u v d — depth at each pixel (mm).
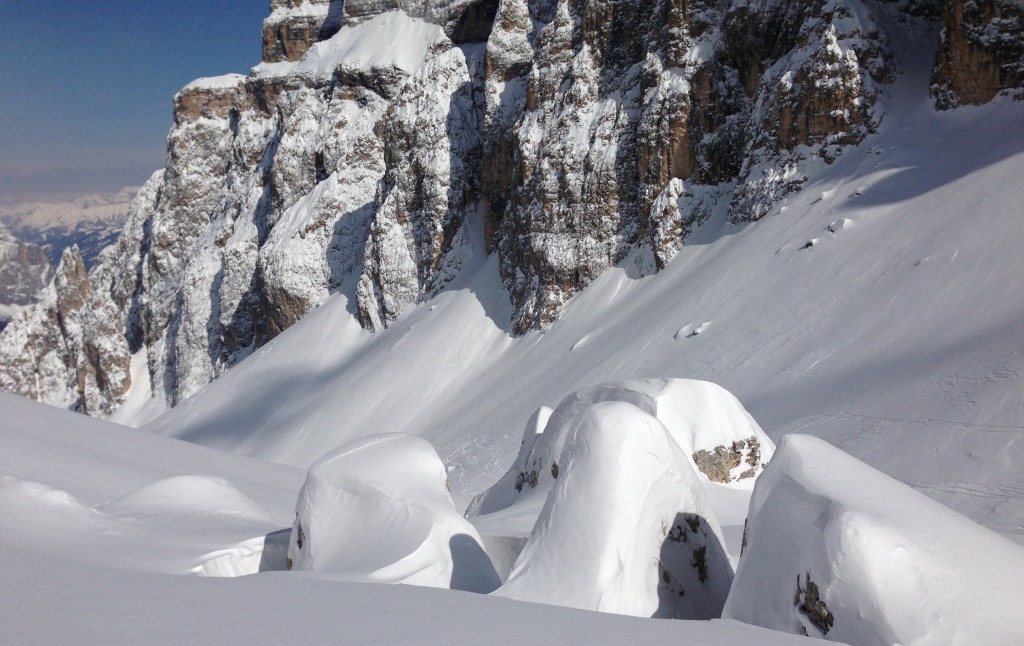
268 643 5301
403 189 91062
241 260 113375
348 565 10898
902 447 28719
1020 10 43375
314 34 129875
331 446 76250
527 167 73812
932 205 41781
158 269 132750
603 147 67438
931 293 37156
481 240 87250
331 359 92500
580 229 68125
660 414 20766
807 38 53156
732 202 57000
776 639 6359
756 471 21125
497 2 108375
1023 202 36938
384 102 107375
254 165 126250
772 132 54688
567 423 21734
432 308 84562
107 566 11109
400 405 75000
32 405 25906
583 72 70375
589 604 8836
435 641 5516
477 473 50375
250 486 22859
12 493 13500
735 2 59094
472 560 10547
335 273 101875
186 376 116125
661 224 60969
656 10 64875
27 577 7508
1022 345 30328
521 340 71312
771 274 48031
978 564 7258
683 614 9422
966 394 29703
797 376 38719
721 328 47312
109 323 128875
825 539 7504
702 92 60438
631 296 62031
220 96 135625
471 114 90562
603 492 9383
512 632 5938
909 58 51031
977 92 45094
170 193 134375
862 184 47219
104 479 18250
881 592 7051
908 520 7625
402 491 11359
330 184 104562
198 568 11641
